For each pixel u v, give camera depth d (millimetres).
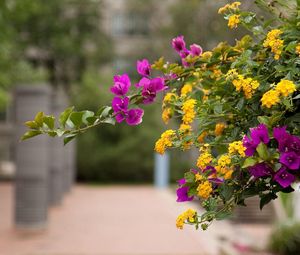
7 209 15797
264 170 2031
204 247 10273
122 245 10492
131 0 35750
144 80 2537
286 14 2508
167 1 35125
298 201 10500
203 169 2174
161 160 24938
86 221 13750
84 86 27422
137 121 2398
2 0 15555
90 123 2350
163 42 32812
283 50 2283
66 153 20609
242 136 2312
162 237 11414
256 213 13758
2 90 22562
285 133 2010
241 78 2199
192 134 2412
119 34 36969
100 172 28266
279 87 2020
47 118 2305
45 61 34875
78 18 34188
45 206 12312
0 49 17375
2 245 10352
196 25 30406
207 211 2215
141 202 18578
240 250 9945
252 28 2508
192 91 2727
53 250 9930
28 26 32531
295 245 9336
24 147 12109
